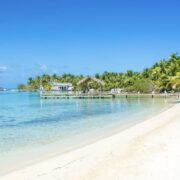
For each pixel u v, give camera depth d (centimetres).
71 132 2439
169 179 1067
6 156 1606
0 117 3816
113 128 2611
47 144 1933
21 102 7850
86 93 9162
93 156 1495
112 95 8906
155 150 1510
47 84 16500
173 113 3641
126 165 1269
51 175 1196
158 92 10069
